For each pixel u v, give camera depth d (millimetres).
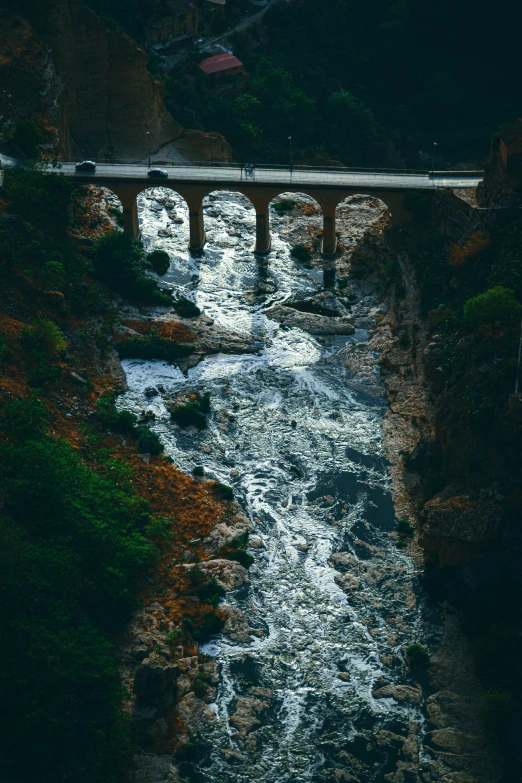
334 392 177625
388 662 136625
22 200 188875
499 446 145000
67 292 183000
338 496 159000
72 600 136000
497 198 185125
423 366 174875
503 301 158125
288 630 140375
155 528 148625
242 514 155000
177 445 165750
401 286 193125
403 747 127312
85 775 120562
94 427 164375
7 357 164000
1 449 148625
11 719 122000
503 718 127062
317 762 126000
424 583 146000
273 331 190625
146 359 180875
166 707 129125
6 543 133750
